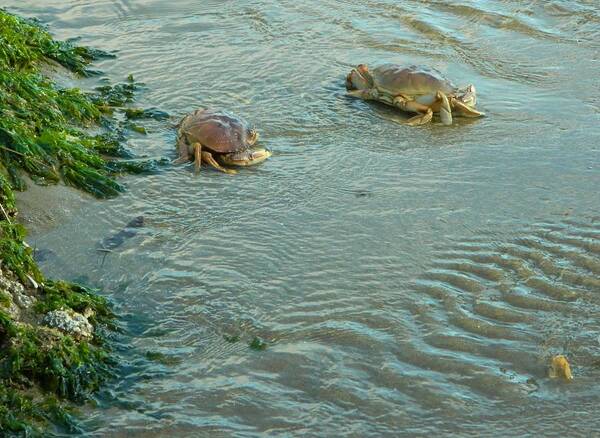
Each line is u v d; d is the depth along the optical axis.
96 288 3.19
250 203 3.43
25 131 3.44
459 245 3.31
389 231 3.35
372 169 3.55
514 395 3.02
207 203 3.43
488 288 3.21
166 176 3.50
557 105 3.82
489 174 3.53
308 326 3.13
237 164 3.54
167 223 3.36
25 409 2.95
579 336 3.12
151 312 3.15
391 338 3.11
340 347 3.09
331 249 3.30
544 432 2.96
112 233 3.32
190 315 3.15
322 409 2.99
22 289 3.08
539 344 3.10
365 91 3.82
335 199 3.45
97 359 3.04
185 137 3.58
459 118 3.76
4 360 2.98
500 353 3.09
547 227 3.36
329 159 3.58
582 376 3.05
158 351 3.08
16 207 3.31
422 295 3.20
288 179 3.51
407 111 3.78
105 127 3.65
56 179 3.40
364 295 3.20
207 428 2.96
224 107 3.77
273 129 3.69
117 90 3.80
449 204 3.43
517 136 3.68
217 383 3.03
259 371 3.05
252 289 3.20
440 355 3.08
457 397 3.01
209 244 3.31
